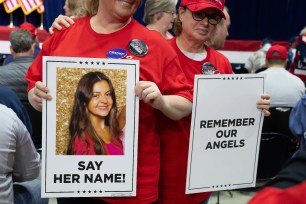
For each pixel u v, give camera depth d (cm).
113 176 158
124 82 154
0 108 185
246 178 186
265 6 981
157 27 299
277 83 406
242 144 182
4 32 768
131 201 164
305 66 600
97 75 153
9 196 191
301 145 252
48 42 172
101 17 163
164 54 164
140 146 164
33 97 158
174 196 191
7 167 188
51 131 153
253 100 180
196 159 175
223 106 175
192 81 188
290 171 87
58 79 151
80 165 156
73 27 169
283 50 414
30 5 793
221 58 202
